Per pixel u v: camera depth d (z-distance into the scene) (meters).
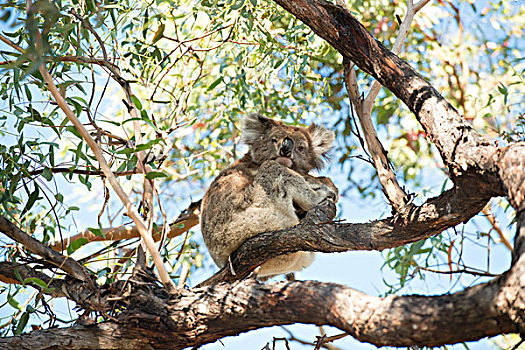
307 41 12.12
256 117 12.62
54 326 8.29
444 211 7.16
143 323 7.94
